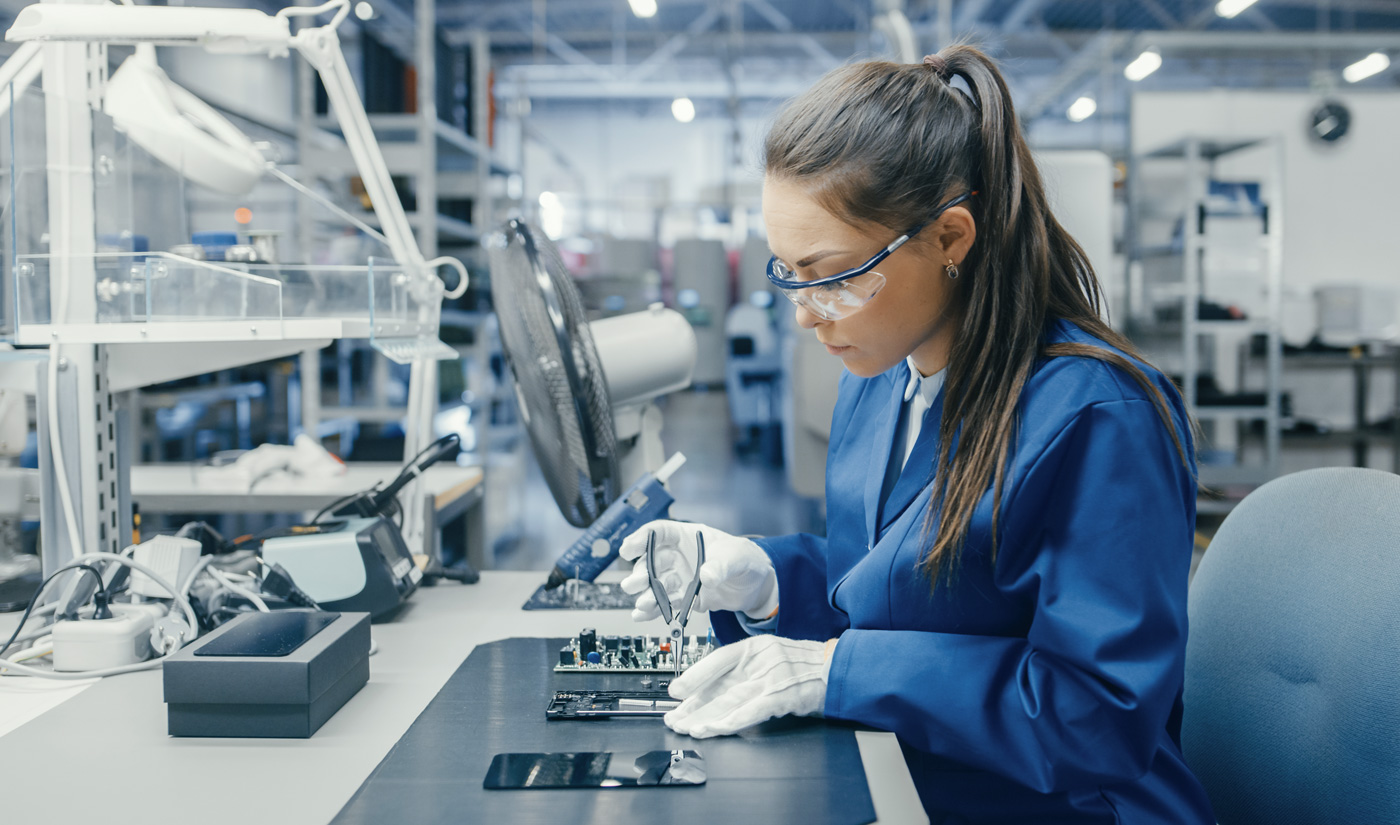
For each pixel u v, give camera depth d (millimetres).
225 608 998
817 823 553
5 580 1197
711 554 802
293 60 6211
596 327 1162
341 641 772
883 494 804
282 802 600
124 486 1142
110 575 995
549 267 983
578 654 862
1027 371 679
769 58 9258
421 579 1195
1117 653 611
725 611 861
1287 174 5520
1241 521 856
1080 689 619
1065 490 653
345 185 3496
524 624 1030
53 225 1021
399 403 3598
